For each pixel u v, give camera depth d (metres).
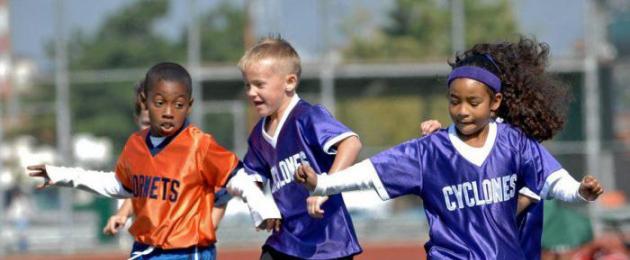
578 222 43.62
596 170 80.00
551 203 43.53
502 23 82.44
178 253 22.11
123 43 86.12
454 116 19.12
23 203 80.62
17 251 77.69
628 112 81.19
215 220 23.11
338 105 85.06
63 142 81.00
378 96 84.69
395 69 83.94
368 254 67.69
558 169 19.44
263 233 77.12
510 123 20.09
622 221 53.12
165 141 22.27
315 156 22.22
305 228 22.48
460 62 19.42
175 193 22.06
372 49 83.94
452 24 83.38
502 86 19.89
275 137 22.62
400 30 84.12
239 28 85.62
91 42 85.25
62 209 77.62
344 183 19.12
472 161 19.28
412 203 79.50
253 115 84.06
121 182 23.00
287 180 22.59
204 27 85.44
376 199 79.25
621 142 80.69
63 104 81.44
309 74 82.56
